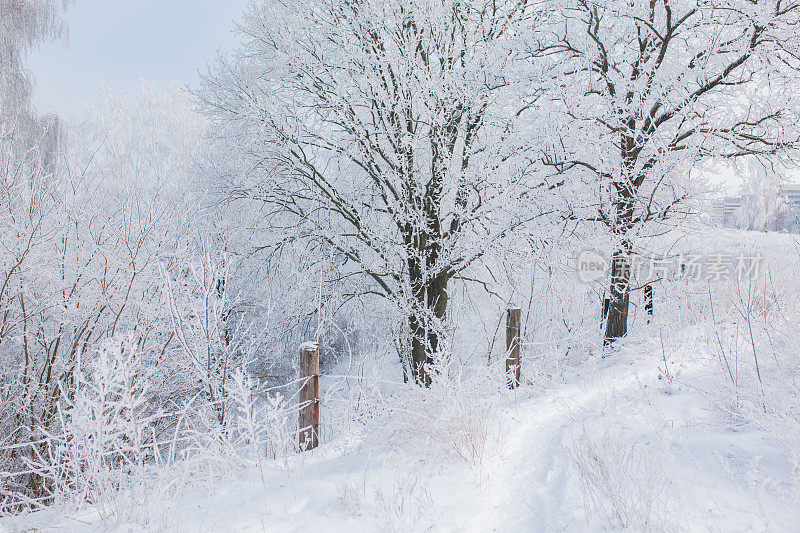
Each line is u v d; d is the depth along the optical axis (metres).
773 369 4.72
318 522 2.70
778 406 3.59
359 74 9.48
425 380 9.03
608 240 7.63
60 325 6.05
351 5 9.26
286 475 3.56
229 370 5.50
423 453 3.64
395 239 10.22
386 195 10.43
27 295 5.96
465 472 3.40
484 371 4.86
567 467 3.36
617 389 5.29
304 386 4.84
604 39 7.95
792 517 2.40
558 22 8.25
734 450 3.21
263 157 9.83
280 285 11.48
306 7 9.62
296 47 9.53
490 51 9.38
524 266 9.56
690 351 6.14
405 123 9.73
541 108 8.09
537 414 4.75
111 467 3.69
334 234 10.26
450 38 9.45
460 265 9.88
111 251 6.30
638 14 7.43
